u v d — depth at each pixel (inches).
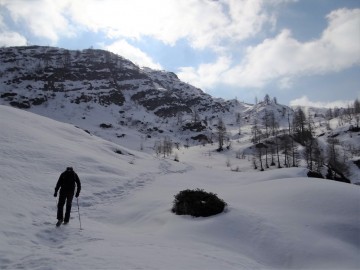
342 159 3641.7
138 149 4820.4
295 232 534.0
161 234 524.7
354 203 619.5
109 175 1109.1
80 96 6801.2
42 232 438.0
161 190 1026.7
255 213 607.2
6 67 7696.9
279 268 453.4
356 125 4633.4
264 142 4608.8
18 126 1314.0
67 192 498.0
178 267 297.6
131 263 290.0
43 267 267.0
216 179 1737.2
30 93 6446.9
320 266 443.8
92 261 288.5
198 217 609.6
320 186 730.8
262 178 1633.9
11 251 330.6
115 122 6186.0
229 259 389.1
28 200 651.5
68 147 1315.2
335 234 542.3
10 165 861.2
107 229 535.8
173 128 6545.3
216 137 5979.3
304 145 4421.8
